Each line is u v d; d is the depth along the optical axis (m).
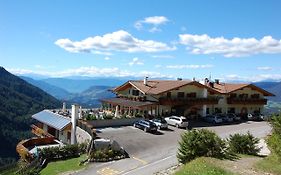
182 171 26.56
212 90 68.12
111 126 53.75
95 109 69.75
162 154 38.53
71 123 51.22
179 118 55.53
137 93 66.38
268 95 76.94
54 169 34.44
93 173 32.22
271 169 26.00
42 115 61.75
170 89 61.56
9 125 145.50
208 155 30.84
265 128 58.28
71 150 39.53
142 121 52.38
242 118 70.56
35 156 38.88
